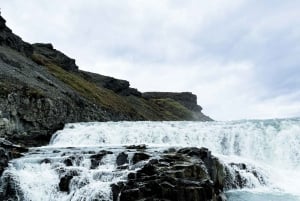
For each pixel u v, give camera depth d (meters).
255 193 27.98
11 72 55.62
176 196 21.55
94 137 45.19
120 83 144.00
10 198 24.91
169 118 147.75
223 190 28.08
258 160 40.03
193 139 43.47
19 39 86.12
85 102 61.44
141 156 27.17
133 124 49.56
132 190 21.47
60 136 45.28
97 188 22.72
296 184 31.05
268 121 42.38
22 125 42.53
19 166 27.05
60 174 25.81
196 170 23.88
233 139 41.91
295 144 39.31
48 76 73.94
